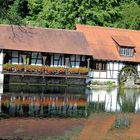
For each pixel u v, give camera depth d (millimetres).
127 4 68500
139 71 53281
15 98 35000
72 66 49781
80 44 49906
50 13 61875
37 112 29312
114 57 51750
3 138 21688
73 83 49125
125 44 52625
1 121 25578
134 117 30141
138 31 57781
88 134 23844
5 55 47188
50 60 48969
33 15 68000
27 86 44625
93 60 50781
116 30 56281
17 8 68062
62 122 26562
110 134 24281
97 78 51125
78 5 61156
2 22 53281
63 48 48375
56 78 48094
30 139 21875
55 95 39000
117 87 51562
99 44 52781
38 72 46781
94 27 55344
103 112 31391
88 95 40750
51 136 22766
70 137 22844
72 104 34312
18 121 25875
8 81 46250
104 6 63312
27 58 48125
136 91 48094
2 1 22812
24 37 48000
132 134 24625
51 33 50125
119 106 35000
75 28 57406
